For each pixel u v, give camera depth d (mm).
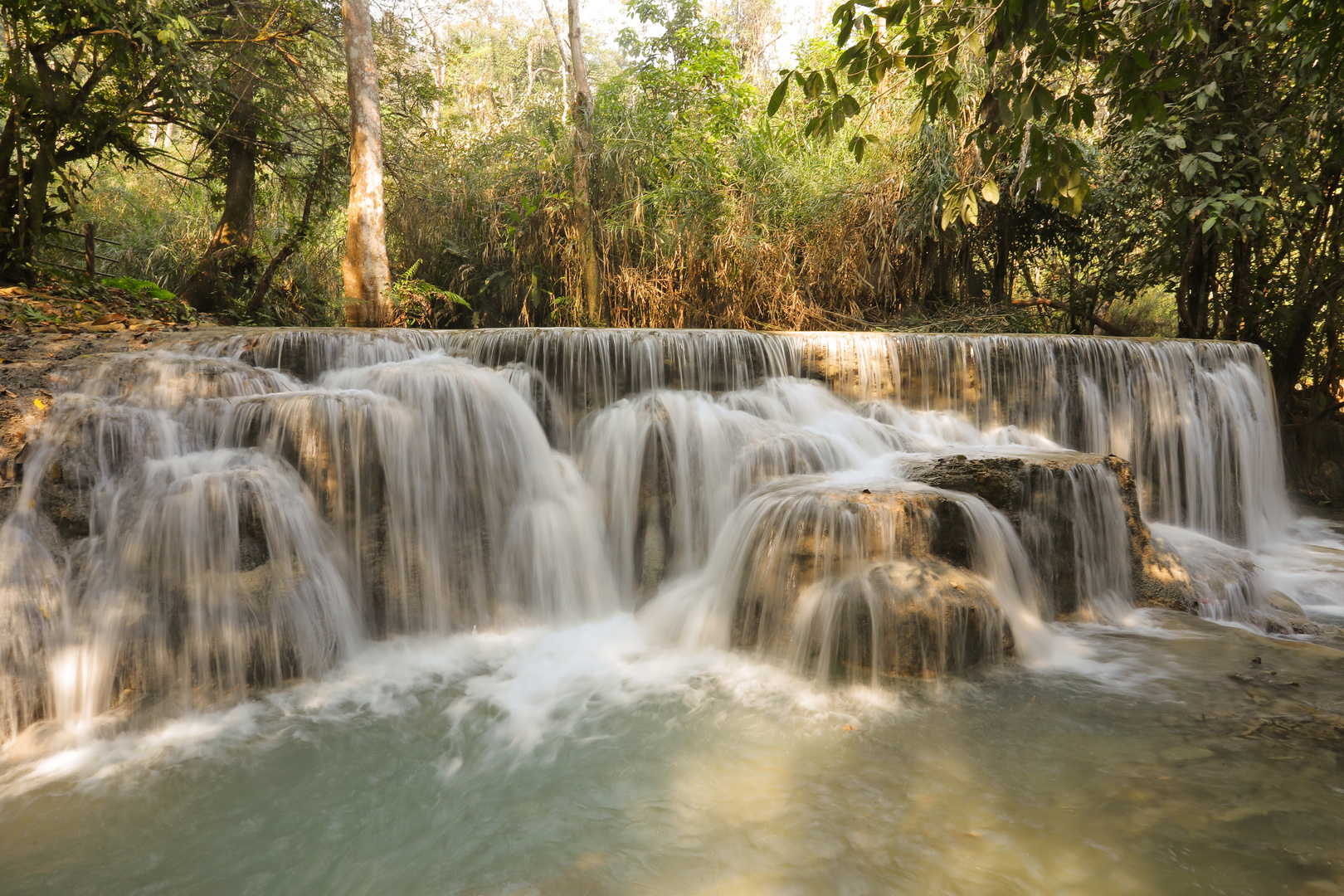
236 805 3119
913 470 5684
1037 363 7668
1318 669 4125
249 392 5453
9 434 4289
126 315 7852
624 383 6570
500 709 4004
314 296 14234
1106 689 3920
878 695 3959
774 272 11555
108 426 4508
